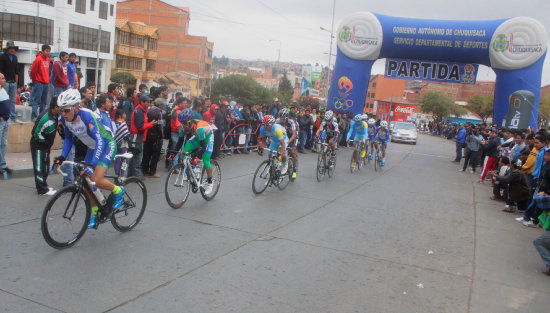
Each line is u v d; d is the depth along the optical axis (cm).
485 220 752
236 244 512
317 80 6819
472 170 1473
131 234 517
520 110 1634
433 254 536
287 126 1155
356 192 914
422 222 698
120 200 493
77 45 3566
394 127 2812
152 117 814
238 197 768
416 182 1138
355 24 1884
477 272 484
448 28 1747
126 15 6644
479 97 6488
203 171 707
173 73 6094
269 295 381
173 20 6600
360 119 1159
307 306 366
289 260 474
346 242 557
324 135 1020
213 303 357
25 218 529
